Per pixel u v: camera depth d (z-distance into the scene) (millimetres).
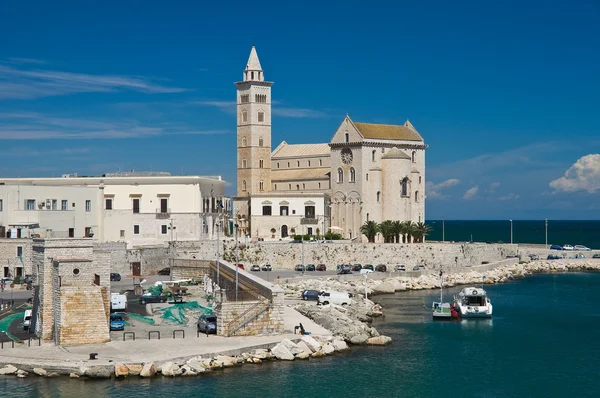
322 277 188750
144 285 159125
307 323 124125
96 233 189750
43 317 105500
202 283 163125
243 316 110875
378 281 190000
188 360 98875
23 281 152000
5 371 94812
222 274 151750
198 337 108938
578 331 137875
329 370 104750
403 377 104750
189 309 126125
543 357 118625
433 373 107812
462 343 126438
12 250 156750
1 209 168125
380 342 121688
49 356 98062
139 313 125062
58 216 171125
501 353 120438
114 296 125562
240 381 97188
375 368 107625
